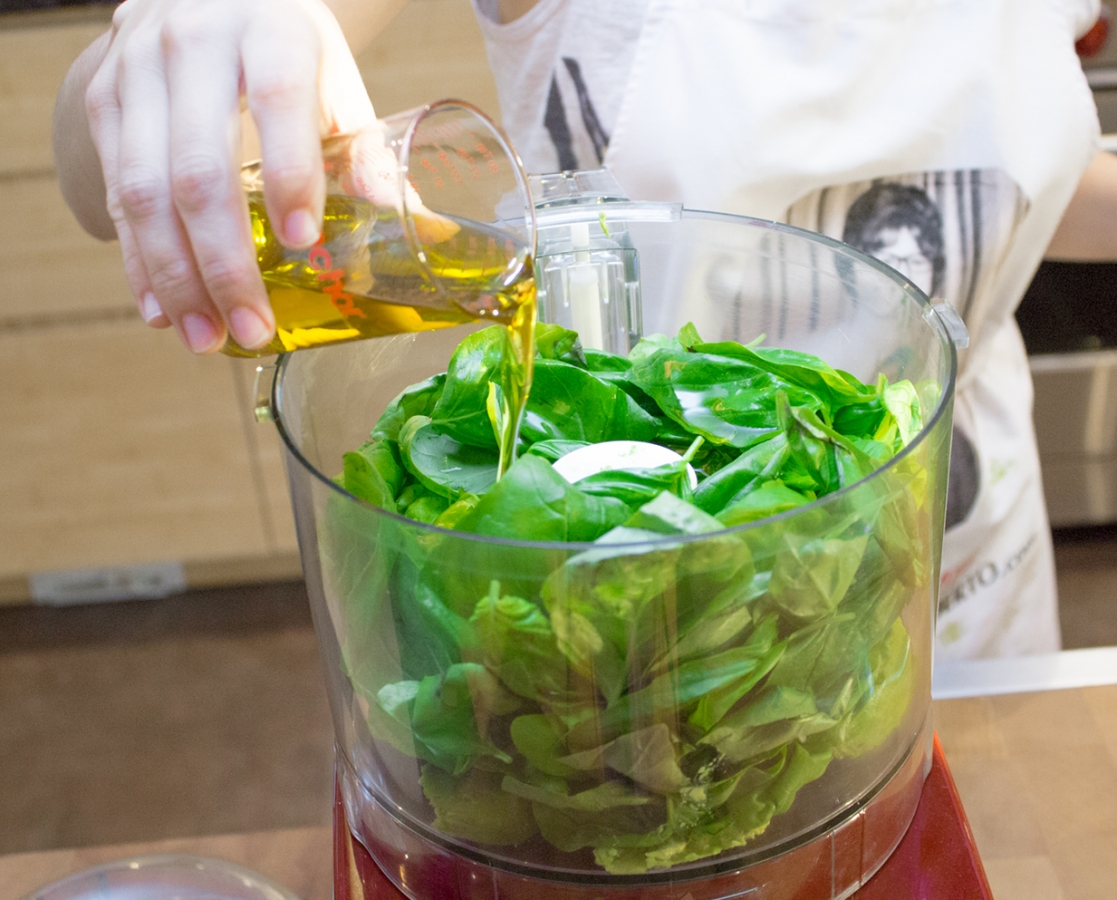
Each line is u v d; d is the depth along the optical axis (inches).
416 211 16.0
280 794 56.0
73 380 61.6
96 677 65.2
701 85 30.2
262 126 14.0
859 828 15.8
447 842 15.4
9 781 58.4
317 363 18.0
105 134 16.2
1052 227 32.1
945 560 36.3
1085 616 62.9
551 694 12.9
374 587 13.7
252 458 65.0
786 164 30.4
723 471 15.2
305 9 16.4
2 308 58.8
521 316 16.7
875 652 14.4
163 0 16.4
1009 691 21.7
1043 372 54.2
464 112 16.0
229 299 14.5
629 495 14.7
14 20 51.8
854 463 14.5
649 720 13.0
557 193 21.4
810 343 21.0
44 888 16.6
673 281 21.7
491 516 13.7
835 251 19.3
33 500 65.8
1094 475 61.2
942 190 30.8
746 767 13.8
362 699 15.4
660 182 31.5
